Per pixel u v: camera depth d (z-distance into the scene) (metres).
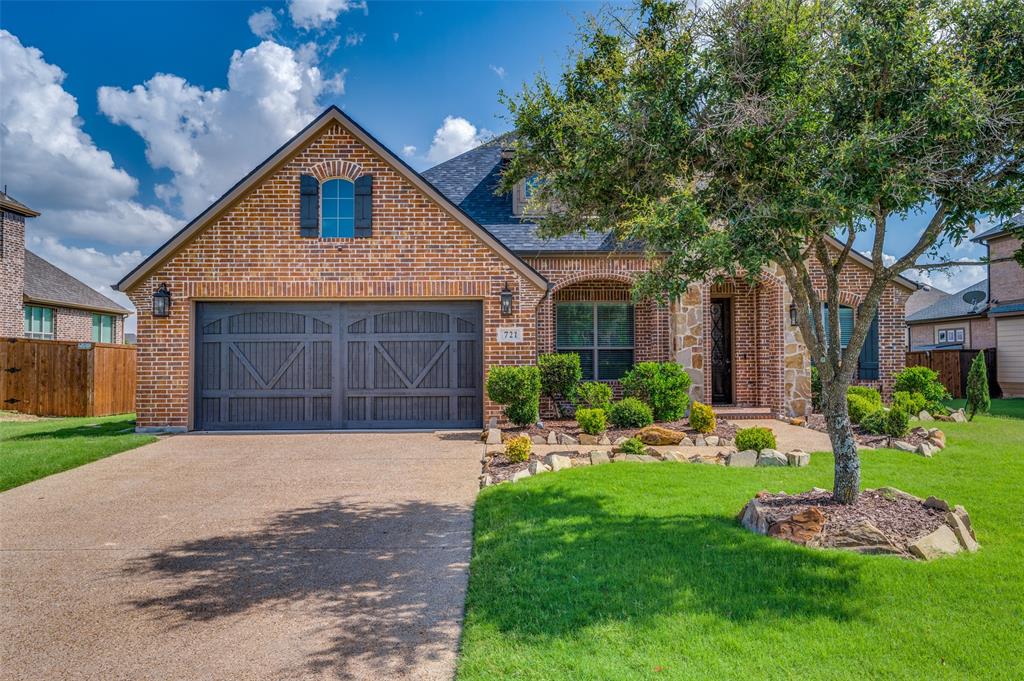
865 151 4.65
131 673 3.39
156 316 11.80
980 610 3.86
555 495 6.71
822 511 5.46
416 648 3.64
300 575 4.83
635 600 4.05
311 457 9.48
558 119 6.48
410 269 12.07
